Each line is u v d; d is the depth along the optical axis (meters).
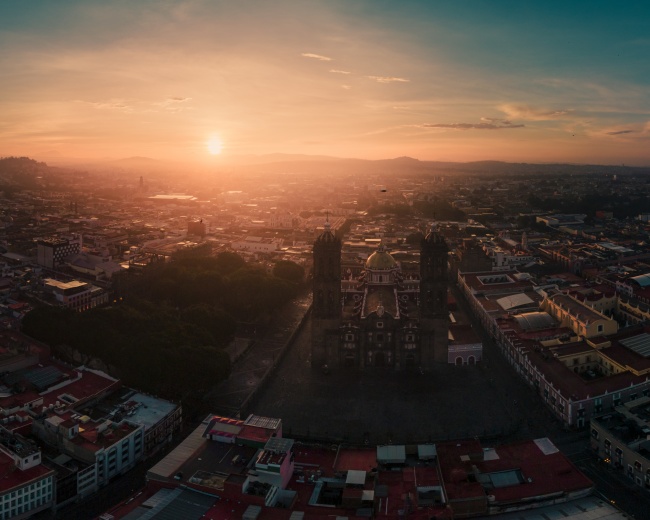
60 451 183.75
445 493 154.38
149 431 195.88
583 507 156.75
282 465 159.00
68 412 194.75
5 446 175.00
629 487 179.75
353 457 177.75
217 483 155.25
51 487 166.25
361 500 152.75
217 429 178.38
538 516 153.00
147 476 160.50
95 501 172.88
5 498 156.38
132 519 143.25
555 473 165.62
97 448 177.88
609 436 192.75
